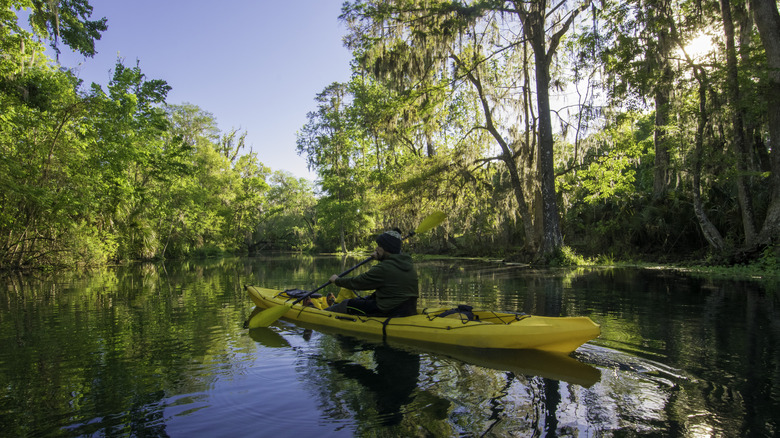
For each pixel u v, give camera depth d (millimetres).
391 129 19375
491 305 6820
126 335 5156
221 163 41031
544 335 4043
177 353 4297
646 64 13000
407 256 5285
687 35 13852
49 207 15656
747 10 14070
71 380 3498
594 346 4238
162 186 26406
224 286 11062
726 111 12594
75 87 17047
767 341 4289
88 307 7492
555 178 18375
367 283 5145
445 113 20469
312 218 54375
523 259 18547
